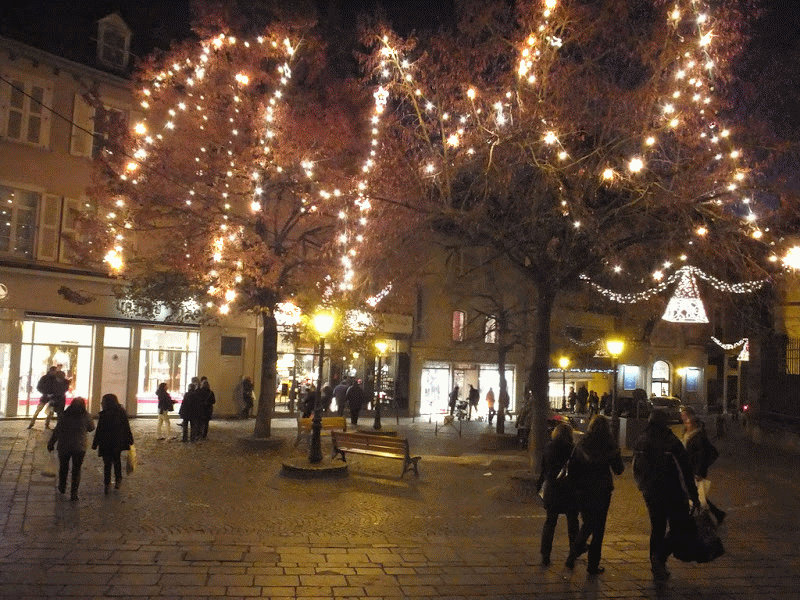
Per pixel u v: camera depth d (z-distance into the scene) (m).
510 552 8.64
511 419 34.03
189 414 19.03
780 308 24.30
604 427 8.03
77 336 23.12
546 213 12.26
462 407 31.05
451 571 7.72
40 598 6.33
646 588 7.39
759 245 11.62
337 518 10.58
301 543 8.70
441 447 21.00
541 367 13.10
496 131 11.43
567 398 41.31
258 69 17.20
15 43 21.30
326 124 16.88
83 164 22.98
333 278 17.20
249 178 16.78
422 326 33.25
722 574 8.00
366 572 7.56
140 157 16.84
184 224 17.25
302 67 17.80
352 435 15.43
